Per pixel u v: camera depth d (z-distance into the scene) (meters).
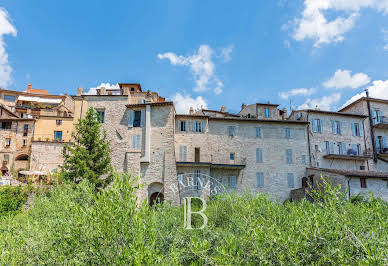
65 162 21.83
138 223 3.94
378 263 3.14
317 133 30.27
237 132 28.89
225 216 8.93
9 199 19.83
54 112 40.25
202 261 4.00
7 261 4.61
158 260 3.71
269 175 27.89
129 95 29.17
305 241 3.89
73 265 4.27
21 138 35.38
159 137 26.98
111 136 27.39
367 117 32.22
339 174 23.78
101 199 4.15
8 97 49.91
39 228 6.57
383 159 31.03
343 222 3.98
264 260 3.76
